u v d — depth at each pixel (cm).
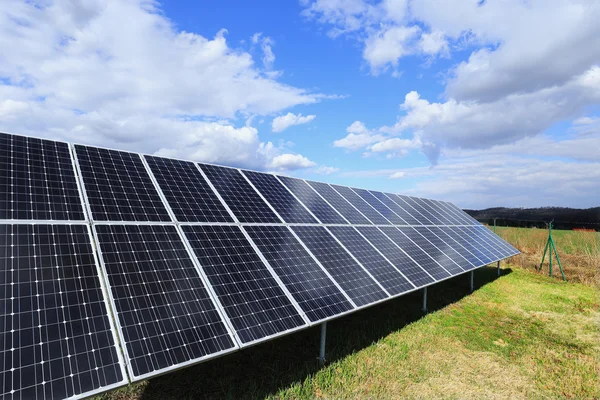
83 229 663
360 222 1414
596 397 823
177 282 670
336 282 937
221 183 1098
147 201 827
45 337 484
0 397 412
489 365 966
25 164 719
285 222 1080
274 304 754
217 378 828
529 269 2442
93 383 468
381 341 1068
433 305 1494
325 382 814
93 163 838
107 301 571
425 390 822
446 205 2633
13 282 521
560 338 1184
